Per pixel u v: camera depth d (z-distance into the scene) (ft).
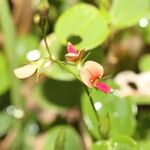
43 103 0.57
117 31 0.57
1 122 0.59
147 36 0.59
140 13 0.51
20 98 0.58
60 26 0.47
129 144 0.44
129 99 0.47
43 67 0.40
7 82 0.58
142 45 0.60
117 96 0.47
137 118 0.55
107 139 0.45
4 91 0.58
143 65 0.57
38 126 0.60
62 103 0.57
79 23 0.47
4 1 0.57
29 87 0.60
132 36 0.60
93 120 0.46
